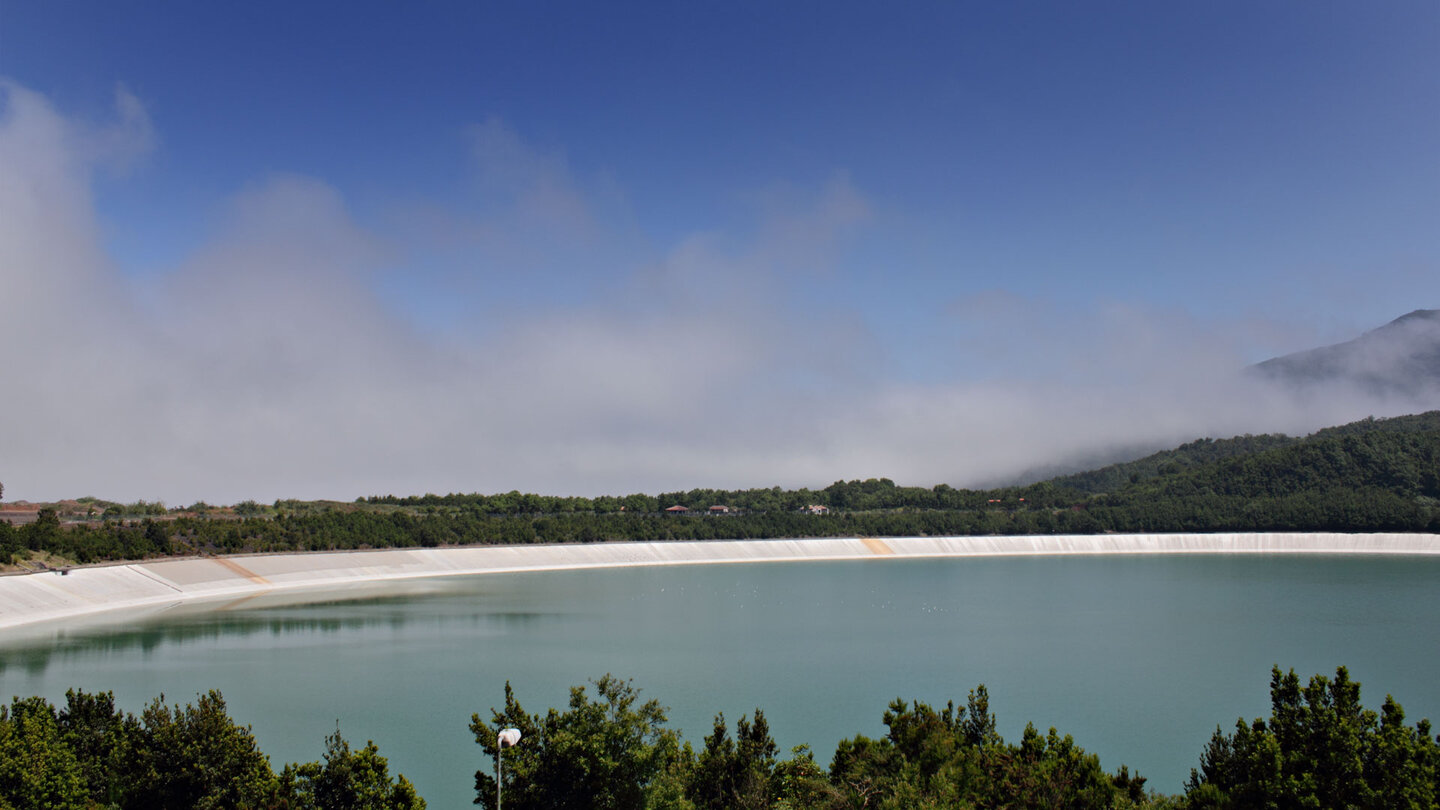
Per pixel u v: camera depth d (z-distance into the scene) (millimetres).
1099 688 107375
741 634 145625
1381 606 179125
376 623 156375
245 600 189250
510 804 47000
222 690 103875
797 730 88312
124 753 50656
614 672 115250
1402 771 40906
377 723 89812
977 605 185125
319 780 46875
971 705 57844
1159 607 180375
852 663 122000
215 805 46625
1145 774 75875
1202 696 103562
